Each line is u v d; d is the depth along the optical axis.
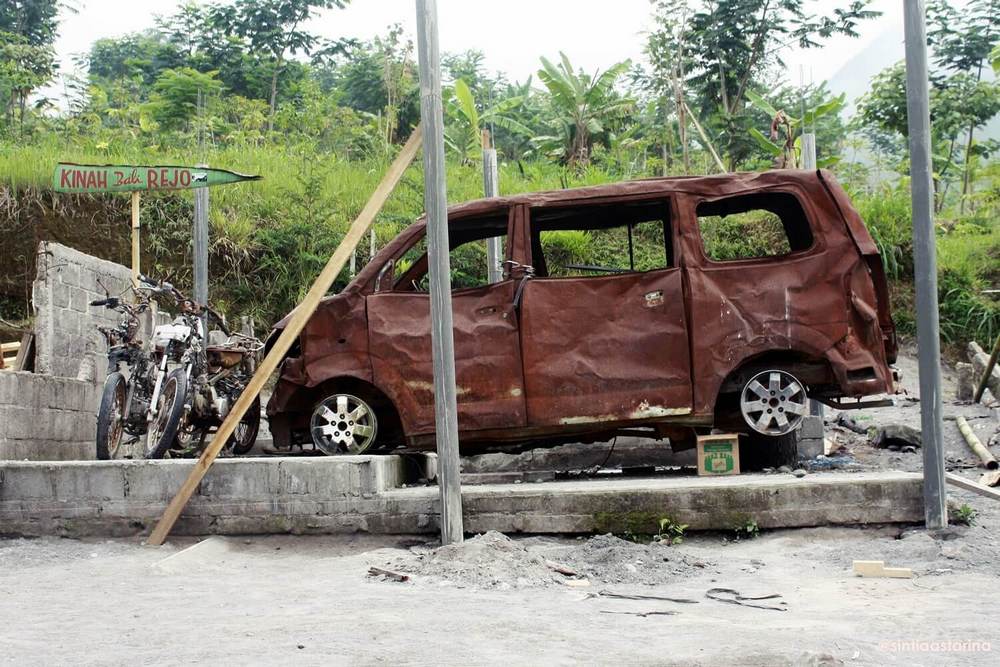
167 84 25.14
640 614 4.20
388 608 4.32
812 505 6.01
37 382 7.81
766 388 6.99
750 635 3.70
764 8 26.73
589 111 24.78
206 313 8.22
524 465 8.77
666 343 6.93
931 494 5.92
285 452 9.16
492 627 3.88
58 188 8.37
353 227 6.53
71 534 6.42
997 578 5.02
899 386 12.74
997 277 15.60
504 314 7.04
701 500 6.02
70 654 3.44
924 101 6.00
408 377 7.07
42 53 26.78
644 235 15.20
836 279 6.91
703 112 27.12
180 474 6.37
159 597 4.65
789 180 7.12
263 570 5.50
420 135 6.65
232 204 15.66
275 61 36.03
